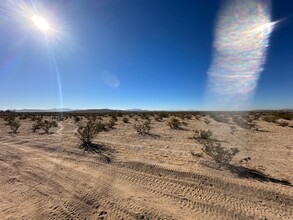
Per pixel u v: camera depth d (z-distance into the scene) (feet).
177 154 31.99
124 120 96.43
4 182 23.02
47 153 34.91
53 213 16.21
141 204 16.69
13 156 33.65
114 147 37.81
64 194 19.33
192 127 70.08
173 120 73.77
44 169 26.53
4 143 45.68
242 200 16.99
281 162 27.37
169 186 20.06
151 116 144.56
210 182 20.34
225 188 19.07
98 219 15.11
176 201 17.17
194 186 19.74
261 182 20.08
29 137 53.06
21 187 21.49
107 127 72.08
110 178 22.52
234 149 27.66
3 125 89.71
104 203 17.24
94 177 22.91
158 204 16.69
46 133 60.44
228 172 23.03
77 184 21.29
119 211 15.94
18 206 17.54
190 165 25.76
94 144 40.55
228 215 15.01
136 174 23.47
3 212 16.56
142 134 54.34
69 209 16.71
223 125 76.48
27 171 26.14
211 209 15.81
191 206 16.33
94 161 29.01
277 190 18.08
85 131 44.29
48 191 20.15
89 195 18.71
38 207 17.21
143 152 33.76
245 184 19.43
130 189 19.67
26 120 123.34
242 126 71.10
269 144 39.88
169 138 47.80
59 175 24.16
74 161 29.68
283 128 65.87
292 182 20.25
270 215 14.84
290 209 15.57
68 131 63.67
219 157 26.68
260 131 59.11
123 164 27.04
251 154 31.94
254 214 14.98
